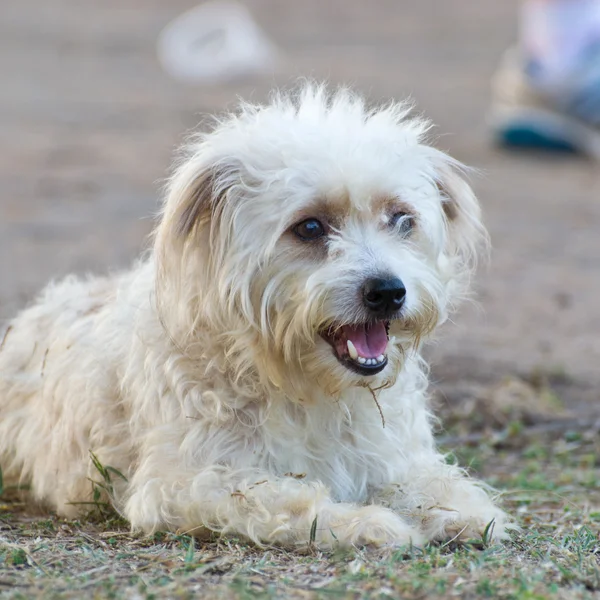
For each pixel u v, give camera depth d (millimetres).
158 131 38656
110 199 29719
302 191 9758
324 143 9922
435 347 17984
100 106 42906
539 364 17344
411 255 10125
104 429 10469
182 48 52125
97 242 25062
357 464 10320
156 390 9984
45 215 27812
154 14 66625
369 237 9898
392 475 10383
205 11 59656
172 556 8633
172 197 9977
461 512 9578
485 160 36031
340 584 7824
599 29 37344
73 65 51938
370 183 9859
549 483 12422
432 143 11188
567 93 36906
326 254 9797
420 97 44719
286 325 9805
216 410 9781
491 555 8781
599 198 31734
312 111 10602
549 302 21703
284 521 9133
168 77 49281
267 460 9969
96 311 11359
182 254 9961
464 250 11258
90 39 58719
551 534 9945
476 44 58812
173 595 7559
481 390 15594
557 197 31703
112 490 10320
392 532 8953
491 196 31672
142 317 10266
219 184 9875
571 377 16781
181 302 9930
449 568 8312
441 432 14273
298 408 10055
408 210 10203
